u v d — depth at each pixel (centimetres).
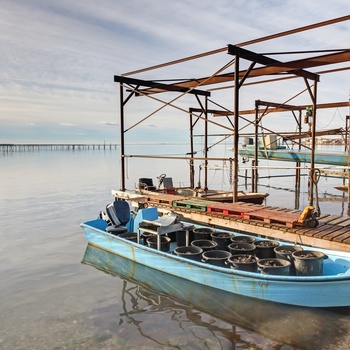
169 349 506
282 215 907
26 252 1005
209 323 586
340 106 1764
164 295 711
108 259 947
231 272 661
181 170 4147
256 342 520
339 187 2369
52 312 631
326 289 605
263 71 1151
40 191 2281
